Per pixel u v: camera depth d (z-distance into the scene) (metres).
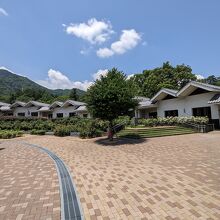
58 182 7.23
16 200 5.86
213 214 4.64
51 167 9.39
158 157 10.35
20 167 9.66
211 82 54.25
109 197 5.76
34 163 10.38
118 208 5.10
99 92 15.78
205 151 11.13
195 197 5.52
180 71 46.78
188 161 9.23
